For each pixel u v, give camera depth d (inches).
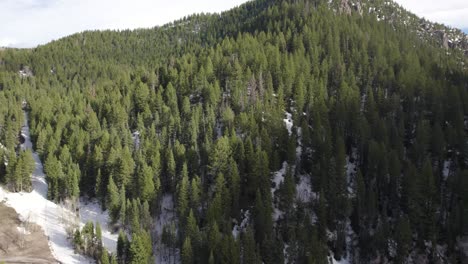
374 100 5452.8
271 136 4739.2
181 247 3617.1
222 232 3599.9
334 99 5398.6
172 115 5251.0
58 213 4136.3
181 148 4377.5
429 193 3740.2
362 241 3735.2
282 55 6594.5
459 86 5920.3
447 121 5157.5
